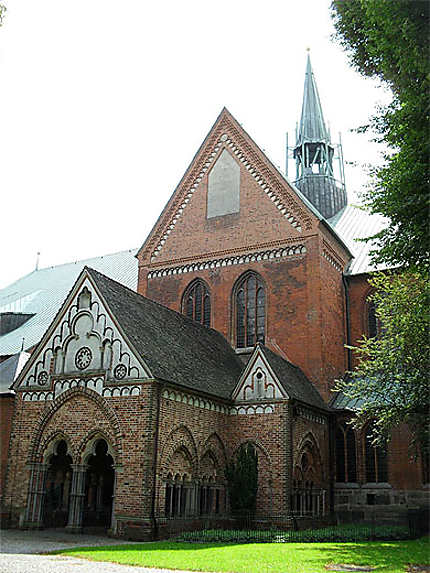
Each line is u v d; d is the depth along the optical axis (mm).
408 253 21453
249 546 21391
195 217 42781
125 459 25203
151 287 43031
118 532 24375
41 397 28234
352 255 43531
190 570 15625
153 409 25328
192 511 26938
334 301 39562
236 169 42125
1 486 32125
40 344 29016
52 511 29250
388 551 20438
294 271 38125
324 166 53094
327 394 35750
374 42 21531
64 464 30156
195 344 33562
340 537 24672
